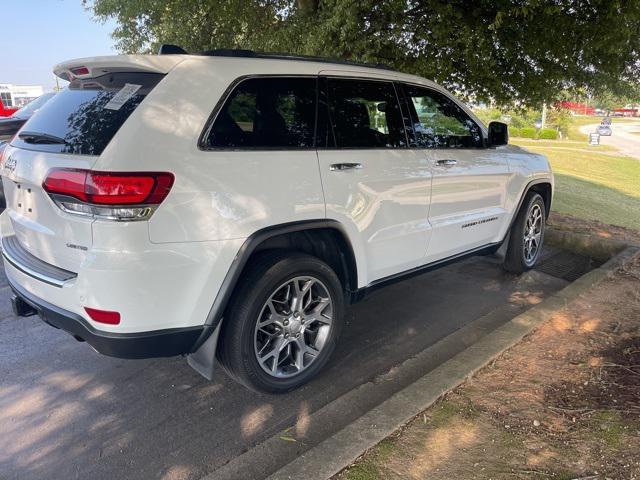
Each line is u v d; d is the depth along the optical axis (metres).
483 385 2.98
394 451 2.40
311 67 3.25
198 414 2.98
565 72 7.20
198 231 2.57
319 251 3.31
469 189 4.33
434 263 4.21
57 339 3.86
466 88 7.64
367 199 3.38
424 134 3.97
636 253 5.57
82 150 2.53
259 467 2.48
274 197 2.85
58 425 2.86
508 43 6.73
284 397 3.16
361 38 6.19
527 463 2.34
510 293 4.94
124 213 2.38
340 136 3.29
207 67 2.76
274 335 3.04
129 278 2.41
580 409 2.73
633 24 6.18
